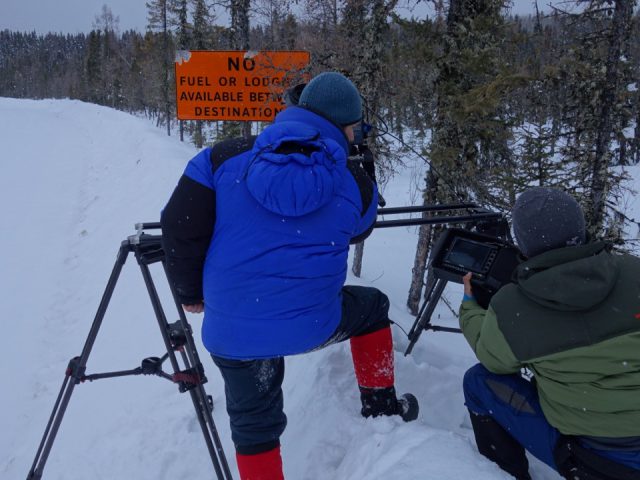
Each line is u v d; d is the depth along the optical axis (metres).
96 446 3.94
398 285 9.03
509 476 2.09
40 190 14.70
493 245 2.60
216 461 2.51
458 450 2.21
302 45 8.44
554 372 1.90
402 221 2.87
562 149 9.30
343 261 2.11
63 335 6.73
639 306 1.80
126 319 6.57
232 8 9.88
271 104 8.20
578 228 1.92
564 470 2.03
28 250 9.98
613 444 1.88
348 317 2.44
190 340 2.45
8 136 24.11
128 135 20.08
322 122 2.10
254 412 2.21
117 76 62.16
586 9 7.77
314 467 2.70
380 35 7.92
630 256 1.96
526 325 1.93
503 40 7.11
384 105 8.40
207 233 2.02
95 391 4.98
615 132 8.71
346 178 2.08
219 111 8.25
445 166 7.16
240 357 2.07
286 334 2.00
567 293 1.80
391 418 2.63
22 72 114.88
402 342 3.73
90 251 9.70
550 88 8.65
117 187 13.48
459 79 7.06
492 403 2.26
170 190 11.03
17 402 5.26
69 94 87.56
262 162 1.82
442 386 3.16
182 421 3.80
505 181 7.45
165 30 35.38
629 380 1.78
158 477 3.34
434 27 7.06
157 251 2.44
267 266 1.92
